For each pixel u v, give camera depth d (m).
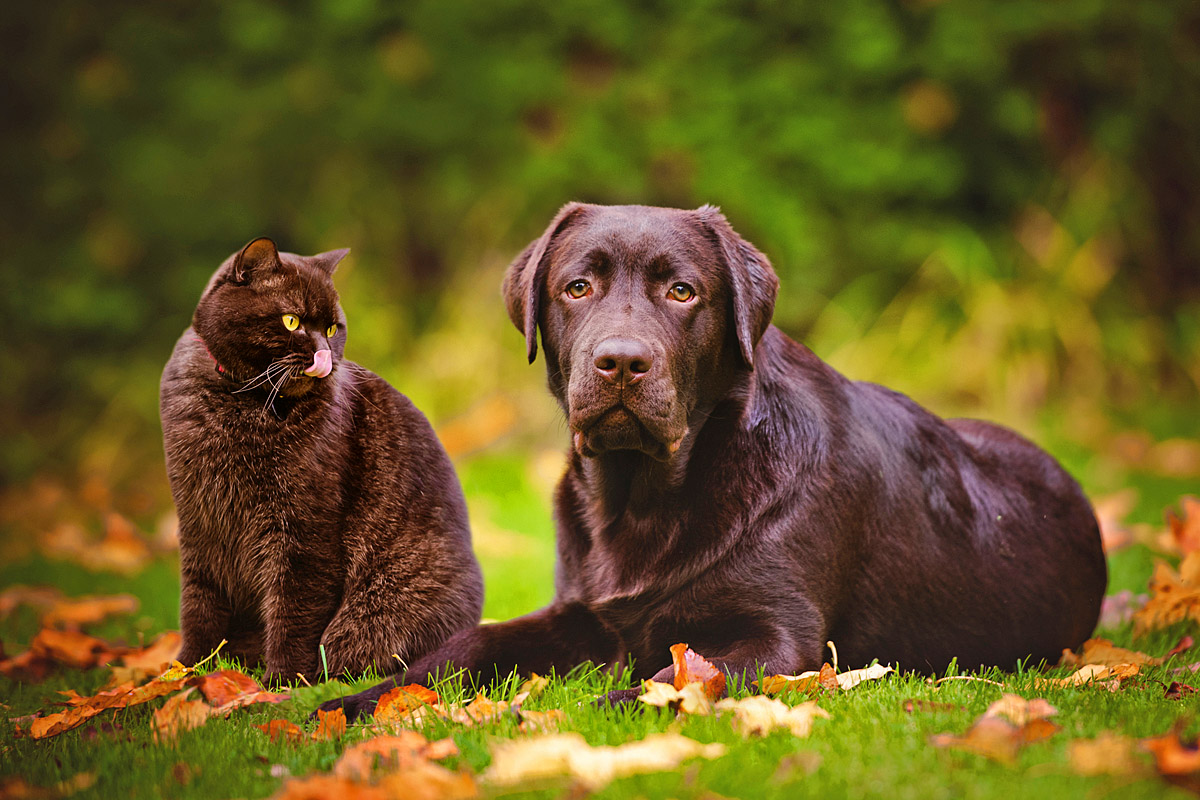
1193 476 9.70
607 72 12.70
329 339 4.62
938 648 4.42
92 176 12.55
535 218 12.76
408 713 3.66
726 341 4.12
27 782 3.17
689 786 2.78
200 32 12.65
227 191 12.52
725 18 12.39
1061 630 4.74
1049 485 4.95
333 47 12.49
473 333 12.41
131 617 6.22
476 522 8.32
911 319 12.48
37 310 12.09
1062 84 12.74
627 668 4.18
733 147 12.34
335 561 4.48
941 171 12.42
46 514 10.17
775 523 3.99
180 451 4.49
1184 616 4.98
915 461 4.50
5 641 5.70
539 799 2.79
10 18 12.56
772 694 3.61
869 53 12.14
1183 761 2.69
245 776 3.12
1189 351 13.03
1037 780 2.79
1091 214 12.73
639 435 3.75
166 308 12.59
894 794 2.71
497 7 12.44
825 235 12.66
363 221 12.84
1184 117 13.02
